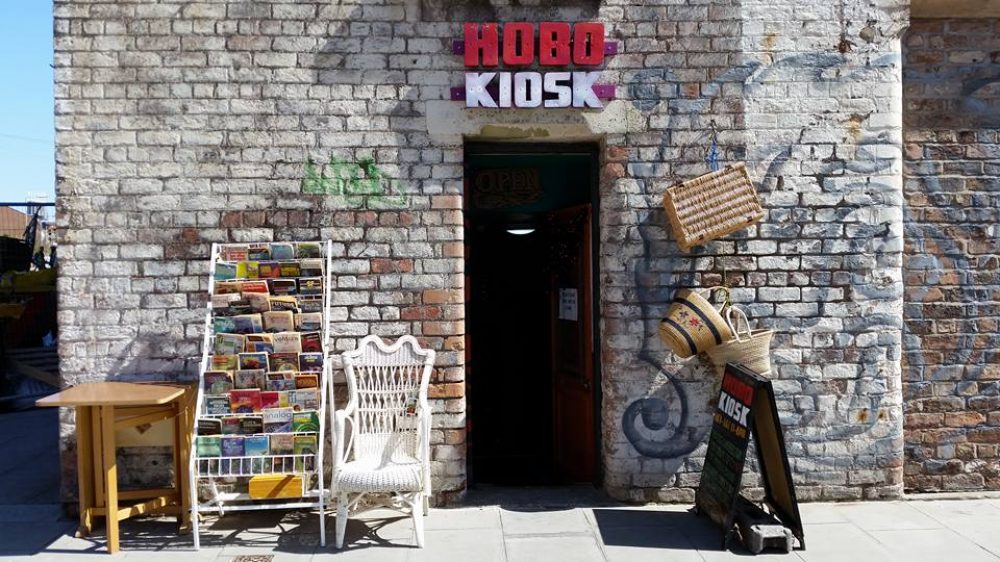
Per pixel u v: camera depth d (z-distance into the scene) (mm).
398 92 5133
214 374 4680
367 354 4992
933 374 5484
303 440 4633
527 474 6691
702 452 5273
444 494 5199
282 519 4984
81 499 4703
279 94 5098
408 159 5145
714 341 4949
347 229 5133
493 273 7047
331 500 4988
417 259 5160
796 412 5273
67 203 5047
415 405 5066
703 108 5223
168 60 5074
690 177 5219
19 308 11969
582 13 5180
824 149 5258
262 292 4871
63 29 5039
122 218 5066
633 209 5223
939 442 5496
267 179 5098
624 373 5250
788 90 5254
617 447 5266
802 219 5254
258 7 5094
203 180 5090
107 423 4469
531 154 5520
